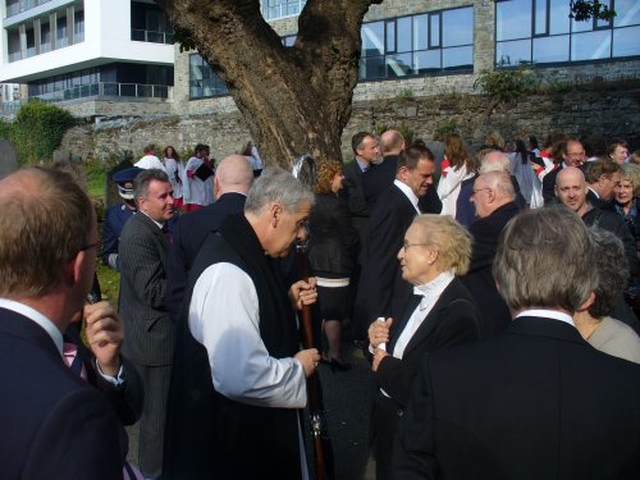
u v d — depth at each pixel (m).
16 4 44.84
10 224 1.37
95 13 35.50
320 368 5.69
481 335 2.93
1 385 1.26
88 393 1.28
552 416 1.58
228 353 2.34
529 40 20.95
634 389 1.62
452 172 7.34
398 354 3.08
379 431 3.13
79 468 1.21
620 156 8.45
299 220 2.61
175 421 2.50
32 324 1.37
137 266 3.64
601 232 2.55
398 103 19.64
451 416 1.64
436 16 23.14
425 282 2.99
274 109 6.34
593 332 2.52
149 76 37.84
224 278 2.41
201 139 26.72
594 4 9.30
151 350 3.67
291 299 2.88
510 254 1.76
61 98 39.22
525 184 7.64
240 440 2.40
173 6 6.43
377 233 4.58
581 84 17.33
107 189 9.97
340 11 6.77
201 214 3.53
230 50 6.37
